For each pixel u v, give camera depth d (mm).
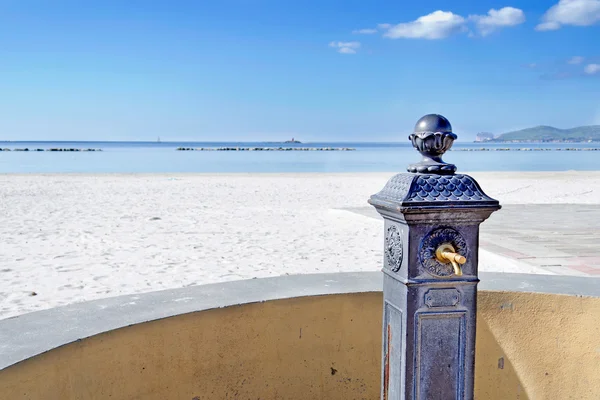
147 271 7102
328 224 11188
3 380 1646
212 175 28500
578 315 2387
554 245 7871
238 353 2273
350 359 2453
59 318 2068
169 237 9609
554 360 2428
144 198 16281
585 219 10539
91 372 1905
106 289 6230
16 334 1904
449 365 1896
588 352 2379
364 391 2471
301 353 2393
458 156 69188
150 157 59312
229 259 7832
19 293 6055
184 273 6996
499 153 83438
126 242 9109
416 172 1931
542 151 95812
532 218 10695
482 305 2449
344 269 7285
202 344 2189
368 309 2451
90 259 7793
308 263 7609
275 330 2342
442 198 1808
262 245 8898
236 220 11734
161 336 2086
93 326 1984
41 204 14430
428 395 1891
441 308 1864
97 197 16422
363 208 13141
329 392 2439
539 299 2420
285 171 36625
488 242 8117
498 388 2461
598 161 55125
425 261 1840
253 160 54219
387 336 2008
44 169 36312
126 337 1991
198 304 2244
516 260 6891
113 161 49094
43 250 8414
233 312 2248
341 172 34812
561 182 24750
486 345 2453
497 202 1840
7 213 12555
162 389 2104
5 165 41188
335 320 2428
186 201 15578
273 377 2352
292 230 10422
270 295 2377
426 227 1833
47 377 1771
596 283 2596
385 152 88625
